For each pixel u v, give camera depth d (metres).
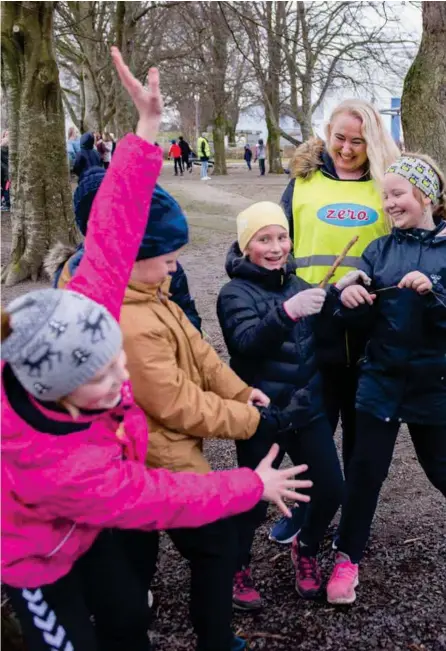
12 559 1.59
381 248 2.46
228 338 2.38
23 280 8.39
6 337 1.45
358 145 2.68
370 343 2.47
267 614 2.48
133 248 1.82
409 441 3.94
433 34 4.68
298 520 2.85
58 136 8.33
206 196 18.70
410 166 2.35
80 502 1.54
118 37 16.42
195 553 1.95
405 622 2.42
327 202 2.76
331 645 2.32
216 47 22.86
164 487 1.64
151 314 1.95
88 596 1.83
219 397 2.03
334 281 2.76
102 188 1.83
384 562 2.76
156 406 1.91
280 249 2.36
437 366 2.36
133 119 19.75
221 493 1.71
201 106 38.75
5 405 1.50
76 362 1.44
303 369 2.37
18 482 1.52
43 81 8.10
